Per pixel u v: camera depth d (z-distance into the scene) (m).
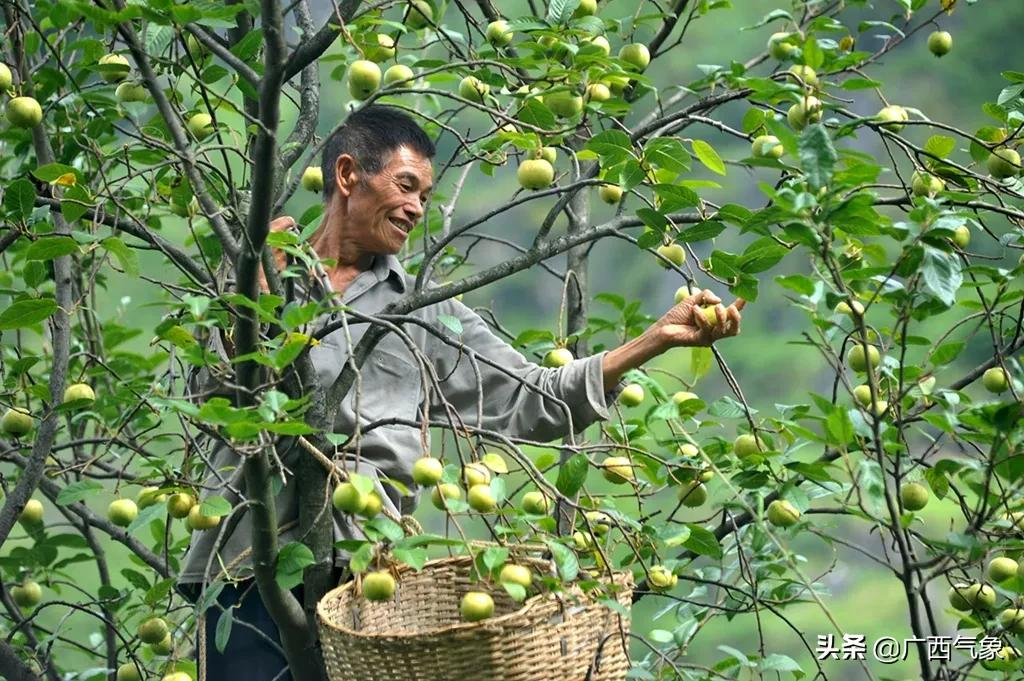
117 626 11.98
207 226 13.13
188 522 9.19
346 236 10.11
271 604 8.70
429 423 9.35
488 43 9.94
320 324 9.72
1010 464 8.44
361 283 10.04
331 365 9.66
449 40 10.65
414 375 9.87
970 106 43.59
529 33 9.21
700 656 31.33
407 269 12.67
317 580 8.94
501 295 42.12
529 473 8.31
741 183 38.97
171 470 8.81
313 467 8.98
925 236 7.95
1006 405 8.23
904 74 43.75
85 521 11.64
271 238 8.33
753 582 9.84
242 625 9.48
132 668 10.81
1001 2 44.47
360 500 7.89
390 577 8.05
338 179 10.02
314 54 8.40
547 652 7.86
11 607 11.74
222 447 9.70
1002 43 44.25
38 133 10.06
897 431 8.64
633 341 9.70
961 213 7.96
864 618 31.02
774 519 9.03
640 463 9.28
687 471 9.36
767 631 31.41
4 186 10.85
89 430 14.62
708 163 9.03
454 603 8.88
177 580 9.48
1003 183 9.80
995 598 9.73
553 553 7.82
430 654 7.77
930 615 9.39
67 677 11.09
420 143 10.12
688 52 42.72
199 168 8.72
